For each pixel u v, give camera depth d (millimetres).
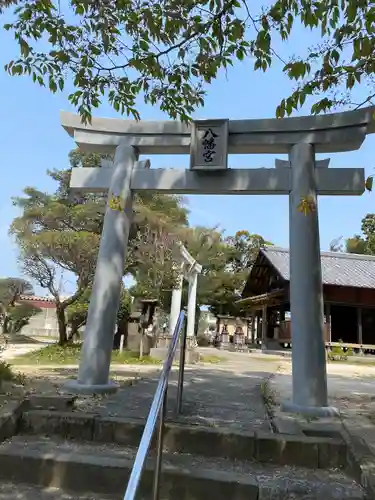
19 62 4473
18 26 4297
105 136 5996
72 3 4137
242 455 3297
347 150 5453
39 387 5168
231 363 13133
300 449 3248
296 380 4727
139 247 13711
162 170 5777
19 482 2904
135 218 13469
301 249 5012
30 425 3605
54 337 29109
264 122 5516
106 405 4371
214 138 5586
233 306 30812
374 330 23547
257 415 4273
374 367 14969
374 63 3779
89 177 5988
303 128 5375
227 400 5113
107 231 5645
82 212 13867
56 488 2855
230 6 3926
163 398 2250
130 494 1527
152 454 3203
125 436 3480
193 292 17688
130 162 5855
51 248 13430
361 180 5184
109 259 5527
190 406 4590
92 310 5406
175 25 4152
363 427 4062
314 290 4895
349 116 5188
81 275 14305
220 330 27906
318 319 4832
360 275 22469
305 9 3832
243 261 33469
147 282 14516
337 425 3920
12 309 23406
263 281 27078
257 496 2709
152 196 15781
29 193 14469
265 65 4289
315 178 5289
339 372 11711
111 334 5402
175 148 5906
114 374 7738
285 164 5480
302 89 4262
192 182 5648
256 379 7844
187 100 4941
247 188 5453
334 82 4242
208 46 4273
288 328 22078
